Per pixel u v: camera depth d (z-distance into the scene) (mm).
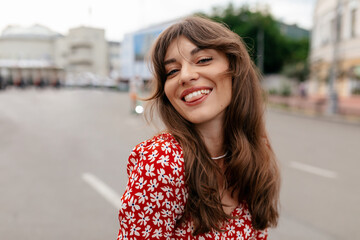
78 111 13930
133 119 11242
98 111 13891
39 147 6656
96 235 3016
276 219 1180
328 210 3602
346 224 3264
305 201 3861
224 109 1026
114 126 9586
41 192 4055
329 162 5742
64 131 8703
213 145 1030
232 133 1035
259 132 1102
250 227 1040
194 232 888
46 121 10758
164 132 955
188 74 898
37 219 3316
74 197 3896
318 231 3104
